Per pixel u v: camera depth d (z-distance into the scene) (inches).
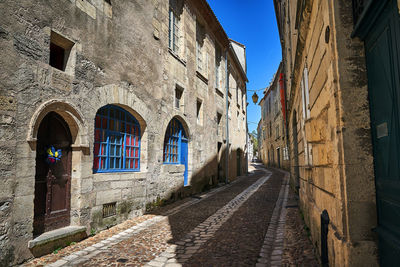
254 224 227.8
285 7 361.4
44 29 167.0
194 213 276.4
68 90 182.5
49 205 174.7
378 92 80.4
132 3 264.1
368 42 85.9
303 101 194.2
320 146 127.0
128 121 265.0
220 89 592.4
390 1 67.5
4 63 142.9
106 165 231.9
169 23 364.5
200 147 442.9
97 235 199.3
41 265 143.8
